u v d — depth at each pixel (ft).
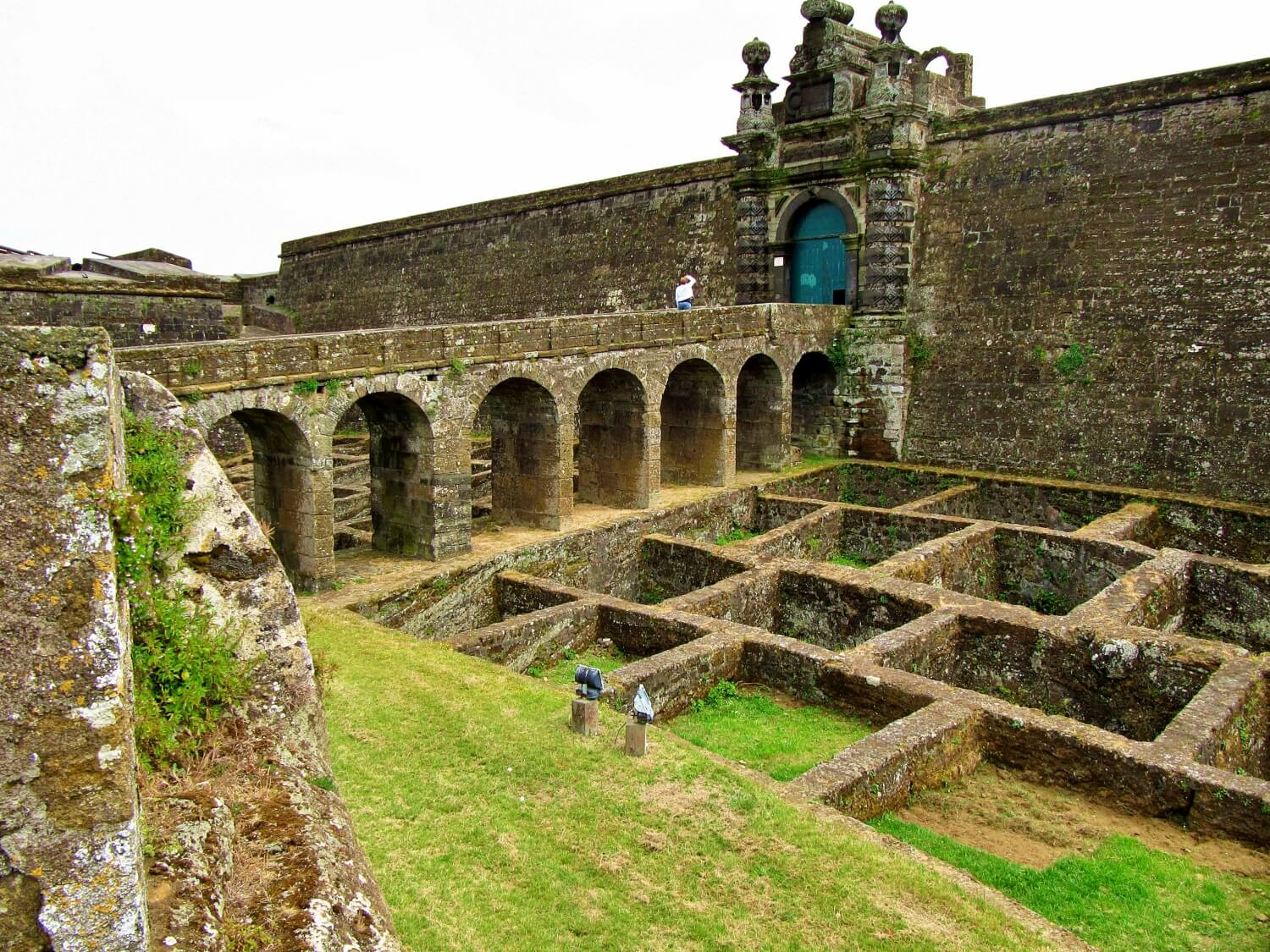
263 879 18.02
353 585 60.39
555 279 136.98
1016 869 34.24
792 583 64.18
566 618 56.13
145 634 21.83
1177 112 85.05
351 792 33.12
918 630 52.47
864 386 103.76
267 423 59.21
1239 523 75.72
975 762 42.60
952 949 26.68
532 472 76.64
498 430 78.74
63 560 13.57
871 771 36.96
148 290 124.36
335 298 177.78
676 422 95.20
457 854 30.25
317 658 37.24
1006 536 74.28
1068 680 51.34
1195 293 82.69
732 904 28.50
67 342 13.65
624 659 56.13
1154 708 48.65
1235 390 79.82
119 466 19.95
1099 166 89.81
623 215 129.70
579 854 30.63
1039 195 93.66
